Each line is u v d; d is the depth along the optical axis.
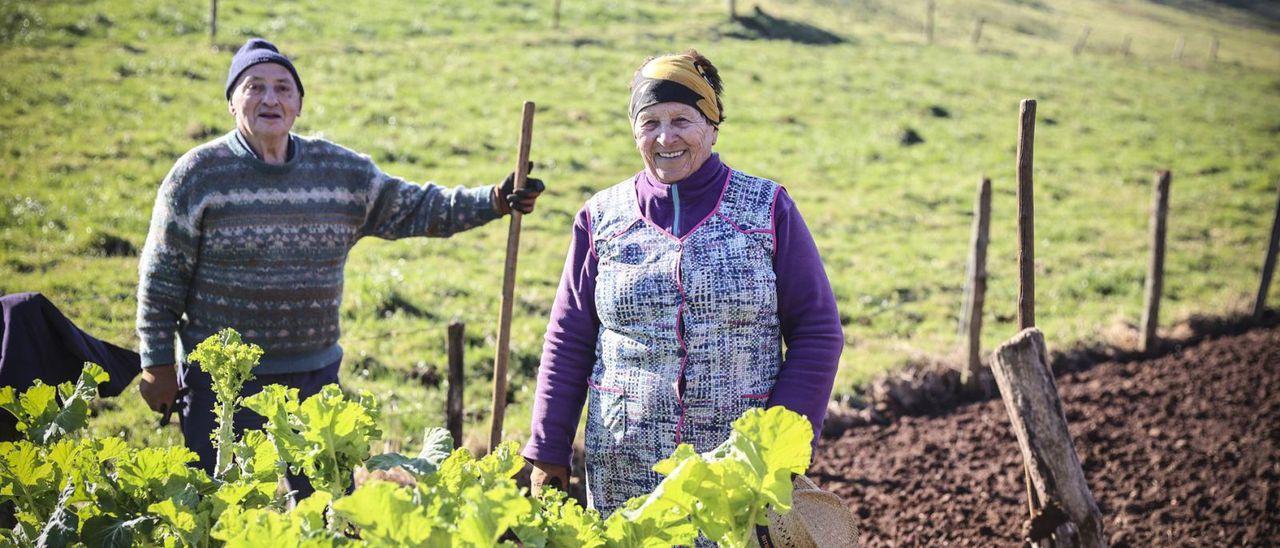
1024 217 3.36
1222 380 7.88
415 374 7.04
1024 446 3.33
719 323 2.34
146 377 3.18
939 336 9.37
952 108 23.41
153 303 3.12
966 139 20.69
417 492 1.19
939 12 41.75
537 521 1.26
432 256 10.66
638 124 2.43
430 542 1.10
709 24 28.42
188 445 3.19
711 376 2.34
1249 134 25.12
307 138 3.26
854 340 9.09
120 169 12.28
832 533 2.07
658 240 2.40
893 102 23.08
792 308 2.43
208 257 3.11
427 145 15.41
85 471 1.60
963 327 9.28
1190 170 20.23
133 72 16.64
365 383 6.65
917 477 5.96
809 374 2.37
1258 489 5.72
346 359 7.04
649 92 2.40
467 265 10.47
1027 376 3.27
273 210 3.12
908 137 20.05
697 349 2.34
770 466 1.20
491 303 9.11
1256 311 9.80
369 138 15.13
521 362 7.57
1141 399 7.48
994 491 5.73
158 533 1.54
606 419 2.46
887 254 12.88
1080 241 14.23
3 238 9.43
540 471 2.58
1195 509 5.52
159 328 3.14
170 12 20.67
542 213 12.99
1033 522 3.31
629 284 2.39
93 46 17.89
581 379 2.61
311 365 3.31
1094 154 20.92
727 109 20.55
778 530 1.99
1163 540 5.16
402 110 17.03
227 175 3.07
